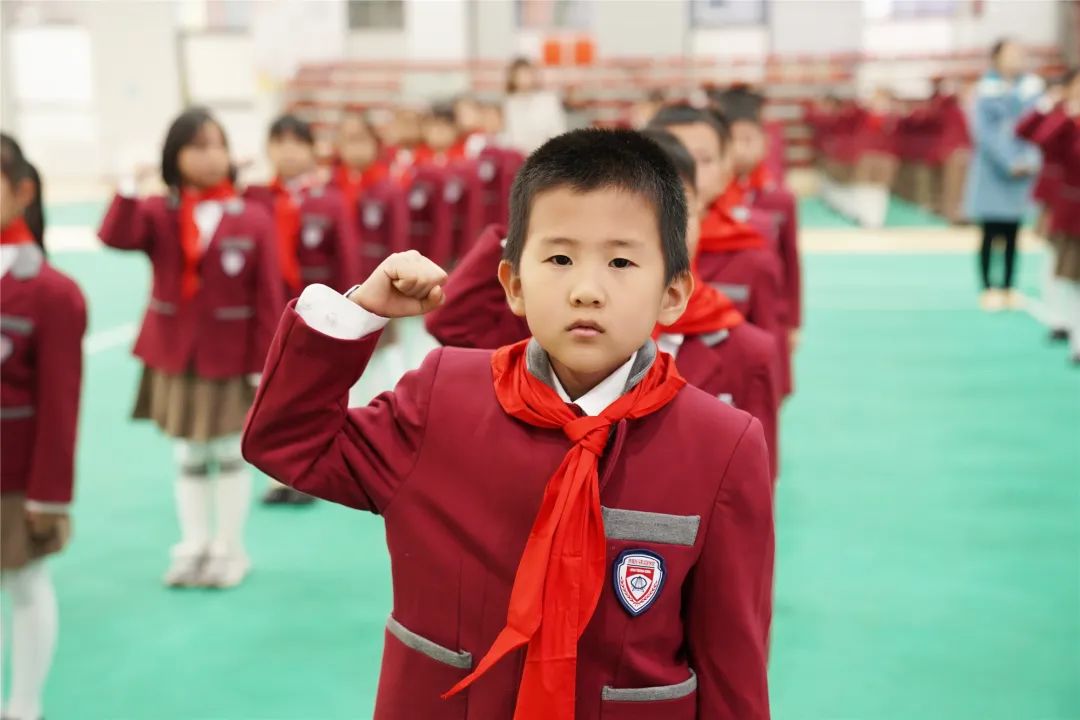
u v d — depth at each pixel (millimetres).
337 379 1167
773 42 17922
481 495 1188
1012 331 7871
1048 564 3789
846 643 3203
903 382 6477
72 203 16453
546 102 10125
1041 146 6418
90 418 5789
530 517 1177
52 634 2660
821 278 10344
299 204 4355
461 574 1192
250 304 3496
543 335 1144
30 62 18188
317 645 3217
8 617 3336
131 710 2830
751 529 1215
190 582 3641
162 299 3477
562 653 1117
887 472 4816
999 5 17312
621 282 1126
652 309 1156
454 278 2232
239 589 3625
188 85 17906
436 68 17438
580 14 18109
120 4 17500
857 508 4359
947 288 9695
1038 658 3109
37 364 2416
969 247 12273
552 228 1127
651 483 1189
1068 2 17047
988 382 6453
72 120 18500
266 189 4316
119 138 17969
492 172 7684
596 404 1192
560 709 1111
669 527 1185
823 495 4520
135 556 3926
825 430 5496
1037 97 8188
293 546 4020
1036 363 6914
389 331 5047
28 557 2463
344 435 1225
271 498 4473
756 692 1230
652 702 1190
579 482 1137
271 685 2969
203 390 3465
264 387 1183
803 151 17891
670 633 1212
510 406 1191
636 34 17891
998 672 3027
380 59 17953
